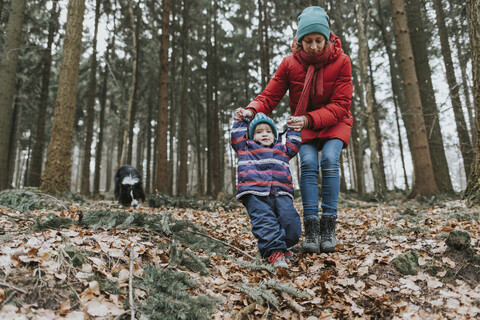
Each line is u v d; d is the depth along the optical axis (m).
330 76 3.14
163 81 14.41
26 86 17.77
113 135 32.62
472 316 2.09
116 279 2.18
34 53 16.67
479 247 2.70
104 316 1.87
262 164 2.88
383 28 16.98
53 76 21.67
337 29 16.02
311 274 2.77
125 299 2.04
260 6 17.75
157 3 19.34
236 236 4.09
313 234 3.16
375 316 2.21
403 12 10.36
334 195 3.21
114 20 20.20
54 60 20.17
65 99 8.44
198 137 25.98
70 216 4.27
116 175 8.60
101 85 23.31
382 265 2.72
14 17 10.88
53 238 2.50
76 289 2.00
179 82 23.78
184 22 19.03
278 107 21.08
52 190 8.01
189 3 19.64
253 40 22.38
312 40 2.95
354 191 18.70
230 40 23.73
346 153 28.14
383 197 11.52
